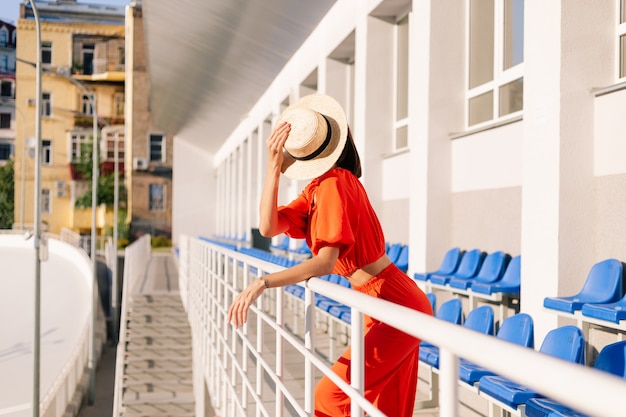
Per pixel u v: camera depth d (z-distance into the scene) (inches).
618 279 155.4
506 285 197.5
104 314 1136.2
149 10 581.9
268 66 575.2
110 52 2033.7
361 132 343.9
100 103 2012.8
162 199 1761.8
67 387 625.6
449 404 45.3
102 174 1988.2
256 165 779.4
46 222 1977.1
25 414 593.0
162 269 1091.9
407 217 309.7
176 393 553.3
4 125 2240.4
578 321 154.5
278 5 423.2
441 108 258.8
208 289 299.7
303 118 93.6
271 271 111.8
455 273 240.1
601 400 29.1
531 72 182.4
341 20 381.1
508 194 219.8
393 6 321.1
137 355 608.4
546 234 175.5
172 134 1464.1
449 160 259.1
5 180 2222.0
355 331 70.4
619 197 163.9
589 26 172.2
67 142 1996.8
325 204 89.5
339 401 94.0
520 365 35.5
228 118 908.6
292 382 236.5
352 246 91.0
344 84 418.0
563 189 171.3
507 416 157.4
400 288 95.1
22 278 1336.1
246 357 153.6
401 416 96.7
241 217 877.8
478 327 152.6
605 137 168.6
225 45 573.6
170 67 773.3
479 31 252.8
